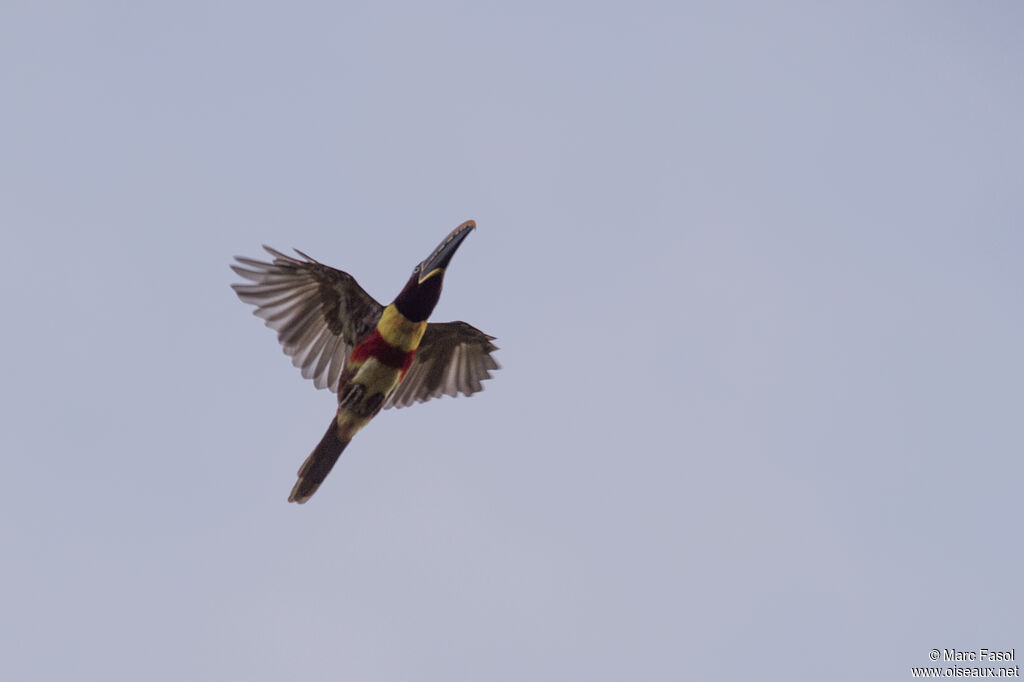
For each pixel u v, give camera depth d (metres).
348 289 15.11
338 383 15.30
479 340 17.08
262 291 15.03
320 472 15.39
